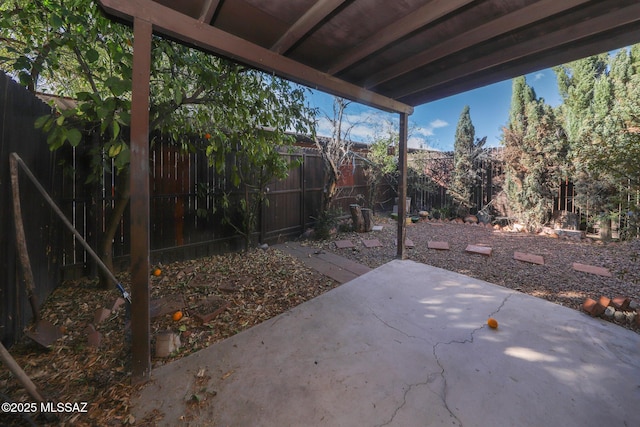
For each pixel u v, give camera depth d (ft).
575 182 18.12
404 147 13.88
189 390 5.79
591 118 17.75
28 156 8.04
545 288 10.84
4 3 9.18
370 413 5.18
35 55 8.77
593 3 6.54
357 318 8.57
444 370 6.27
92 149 10.34
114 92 6.57
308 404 5.40
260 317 8.92
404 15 7.04
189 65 9.55
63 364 6.53
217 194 15.44
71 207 10.87
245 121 11.78
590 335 7.52
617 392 5.58
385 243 17.71
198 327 8.31
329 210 20.74
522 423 4.92
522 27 7.43
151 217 13.15
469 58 9.37
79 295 9.90
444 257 14.83
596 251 14.99
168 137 13.42
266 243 17.80
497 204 23.18
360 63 9.56
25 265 7.12
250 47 7.74
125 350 7.09
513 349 6.98
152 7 5.90
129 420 5.06
